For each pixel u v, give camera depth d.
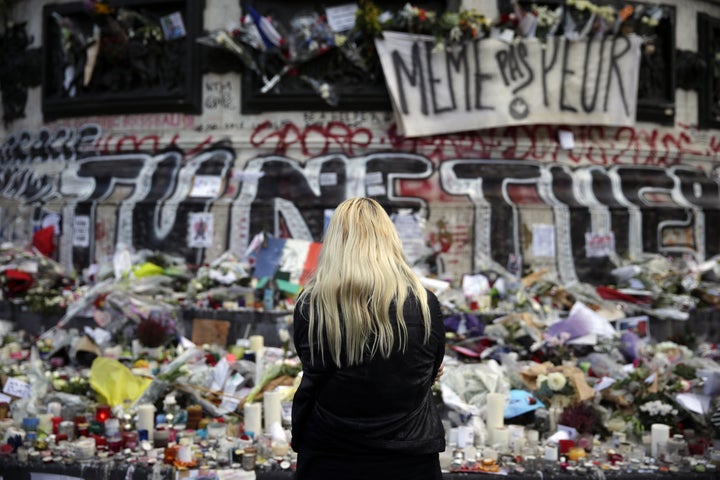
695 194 11.23
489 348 7.54
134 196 10.38
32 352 8.17
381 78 10.41
